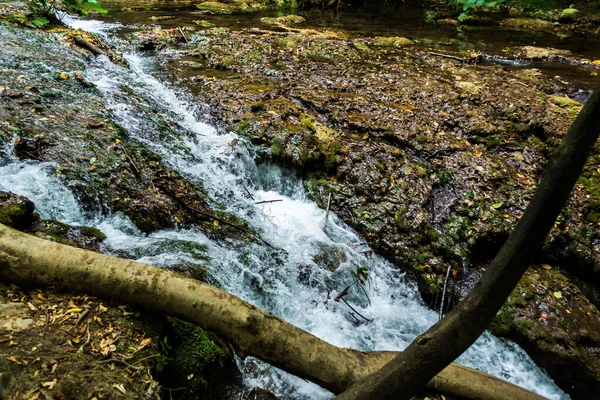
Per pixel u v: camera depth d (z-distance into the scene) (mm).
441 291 3852
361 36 10414
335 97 6004
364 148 4914
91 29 8672
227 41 8594
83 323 2330
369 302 3879
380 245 4125
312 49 8500
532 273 3980
